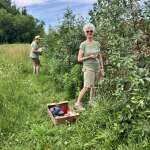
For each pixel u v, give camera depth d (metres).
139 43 2.40
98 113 2.70
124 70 2.44
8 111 3.18
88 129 2.63
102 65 3.21
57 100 3.76
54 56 4.89
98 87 2.95
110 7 3.03
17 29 31.48
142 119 2.30
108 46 3.16
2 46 11.62
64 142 2.58
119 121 2.46
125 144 2.32
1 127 2.87
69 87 3.85
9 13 32.44
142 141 2.22
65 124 2.91
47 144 2.59
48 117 3.20
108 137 2.42
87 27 3.16
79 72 3.81
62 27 4.62
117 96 2.57
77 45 4.34
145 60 2.32
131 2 2.72
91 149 2.40
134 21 2.63
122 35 2.65
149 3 2.65
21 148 2.57
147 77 2.18
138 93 2.26
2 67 5.88
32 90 4.29
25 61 6.91
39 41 5.75
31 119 3.15
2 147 2.58
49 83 4.64
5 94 3.67
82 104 3.30
